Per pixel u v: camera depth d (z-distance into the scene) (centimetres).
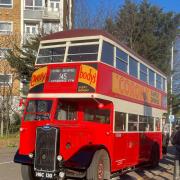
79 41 1523
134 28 5572
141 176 1839
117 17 5459
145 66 2033
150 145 2112
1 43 4566
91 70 1462
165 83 2494
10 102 4384
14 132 4416
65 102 1495
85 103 1518
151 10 5922
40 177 1416
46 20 5600
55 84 1491
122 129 1673
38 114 1479
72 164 1373
